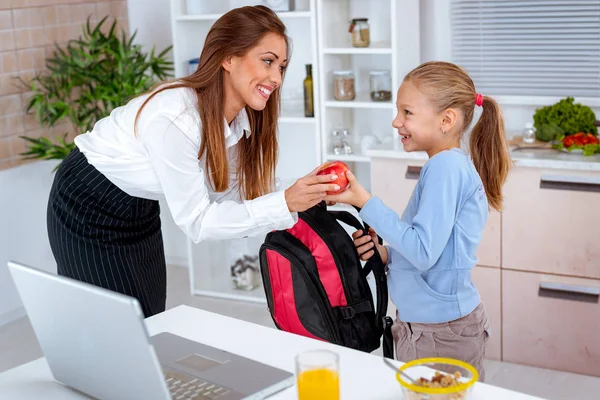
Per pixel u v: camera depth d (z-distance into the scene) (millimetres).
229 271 4332
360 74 3912
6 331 3865
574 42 3525
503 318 3348
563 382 3195
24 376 1699
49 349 1604
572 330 3227
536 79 3635
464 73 2148
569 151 3168
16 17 3930
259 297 4062
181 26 4000
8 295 3967
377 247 2225
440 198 1966
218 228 1964
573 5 3484
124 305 1324
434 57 3805
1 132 3926
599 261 3111
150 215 2377
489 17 3643
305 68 3986
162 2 4383
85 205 2240
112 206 2238
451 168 1988
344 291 2096
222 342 1791
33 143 4055
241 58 2006
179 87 2008
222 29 2002
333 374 1381
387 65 3834
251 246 4098
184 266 4668
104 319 1388
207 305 4066
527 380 3225
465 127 2176
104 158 2127
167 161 1959
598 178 3027
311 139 4129
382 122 3930
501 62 3680
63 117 4020
